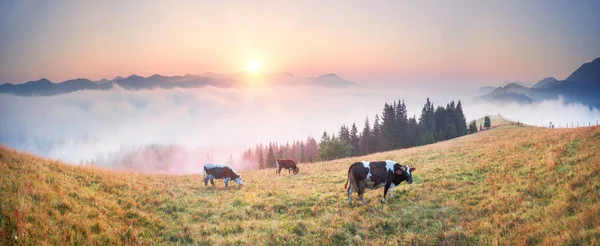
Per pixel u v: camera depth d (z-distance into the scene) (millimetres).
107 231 12164
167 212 16016
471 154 27062
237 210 16344
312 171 29281
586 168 14984
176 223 14719
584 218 10367
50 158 21234
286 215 15609
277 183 22797
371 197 17250
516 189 15227
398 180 16625
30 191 12930
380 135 107938
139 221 14250
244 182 24047
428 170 22672
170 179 24312
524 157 20922
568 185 13602
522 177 16906
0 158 16250
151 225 14086
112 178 19844
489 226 11984
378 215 14641
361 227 13484
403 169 16391
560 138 24125
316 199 17516
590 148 18531
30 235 10406
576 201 12094
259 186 22016
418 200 16141
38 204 12250
